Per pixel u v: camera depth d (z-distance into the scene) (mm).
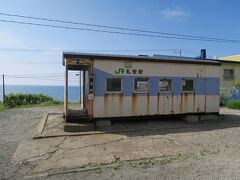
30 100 26547
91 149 7863
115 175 5809
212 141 8852
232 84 23516
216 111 13281
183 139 9109
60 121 12000
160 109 12062
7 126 11867
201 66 12930
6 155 7312
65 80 10797
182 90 12555
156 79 11984
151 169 6141
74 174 5914
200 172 5844
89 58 10867
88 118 10930
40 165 6504
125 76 11438
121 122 11953
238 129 10898
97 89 11023
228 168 6074
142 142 8688
